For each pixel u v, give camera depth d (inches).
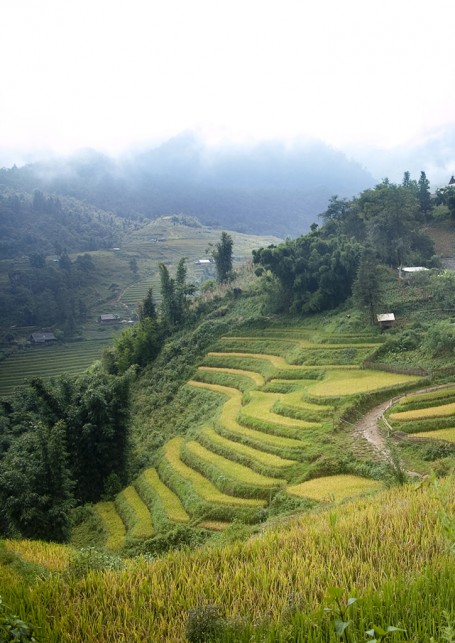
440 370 1996.8
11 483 1565.0
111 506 1937.7
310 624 357.1
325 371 2333.9
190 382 2935.5
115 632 412.5
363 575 450.6
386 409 1776.6
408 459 1423.5
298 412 1904.5
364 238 3737.7
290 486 1491.1
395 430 1587.1
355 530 579.8
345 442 1608.0
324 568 479.8
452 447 1402.6
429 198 4488.2
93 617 441.1
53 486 1590.8
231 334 3203.7
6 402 3161.9
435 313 2596.0
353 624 345.4
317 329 2893.7
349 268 2984.7
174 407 2768.2
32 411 2977.4
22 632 350.0
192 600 447.2
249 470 1668.3
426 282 2893.7
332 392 1962.4
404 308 2699.3
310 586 445.1
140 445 2495.1
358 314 2758.4
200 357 3132.4
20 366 5255.9
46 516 1545.3
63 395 2265.0
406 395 1850.4
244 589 456.8
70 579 510.6
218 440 1942.7
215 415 2288.4
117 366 3506.4
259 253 3221.0
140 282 7755.9
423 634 334.0
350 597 345.7
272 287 3257.9
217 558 545.3
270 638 351.6
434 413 1625.2
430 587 387.9
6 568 797.9
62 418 2194.9
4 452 2487.7
